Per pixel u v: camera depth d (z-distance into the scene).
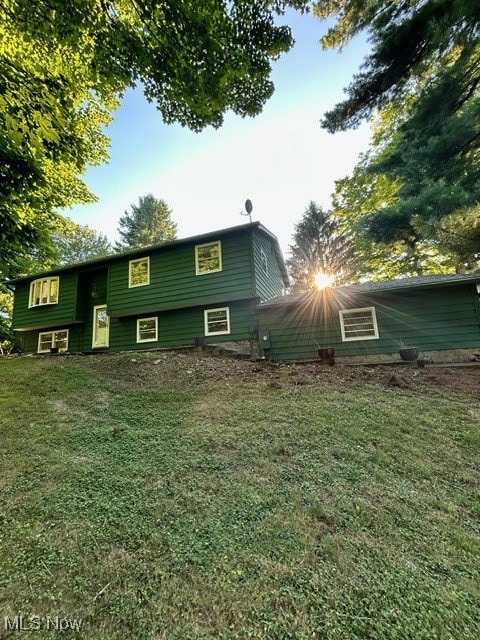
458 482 2.98
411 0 6.32
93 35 3.18
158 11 3.14
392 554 2.10
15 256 7.72
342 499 2.69
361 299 9.33
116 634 1.60
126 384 6.38
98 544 2.21
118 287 12.55
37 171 5.27
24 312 14.38
